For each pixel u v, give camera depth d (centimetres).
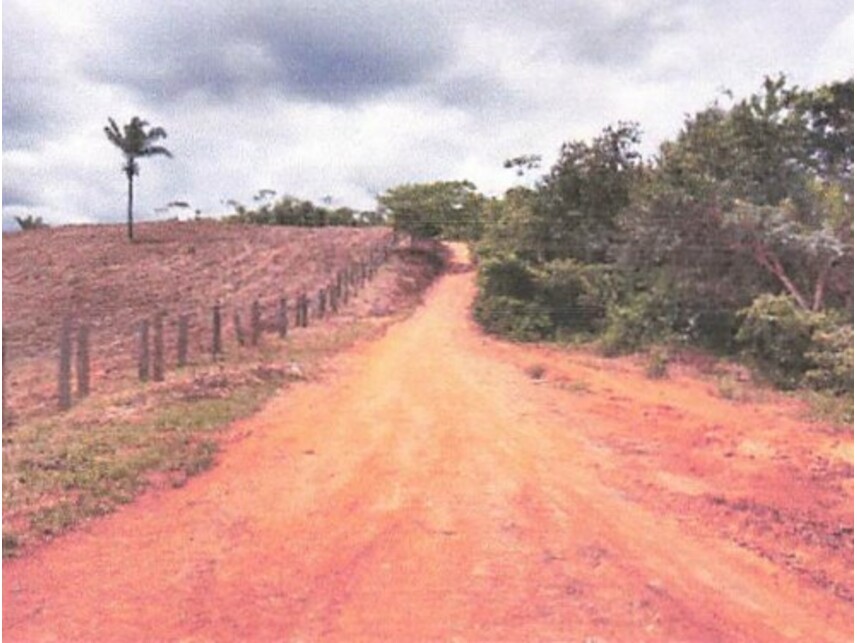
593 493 816
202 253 5181
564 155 3073
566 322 2642
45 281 4534
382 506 751
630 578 597
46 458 867
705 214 2053
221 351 1922
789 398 1467
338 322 2709
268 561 614
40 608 529
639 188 2641
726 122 2361
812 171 2391
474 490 808
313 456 942
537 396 1403
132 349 2298
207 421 1090
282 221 7256
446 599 549
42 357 2506
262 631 500
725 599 574
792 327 1633
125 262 4975
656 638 504
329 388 1446
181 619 516
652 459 972
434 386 1494
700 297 2070
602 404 1335
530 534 683
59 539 655
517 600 550
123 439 963
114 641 485
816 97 2302
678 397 1437
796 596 591
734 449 1037
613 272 2644
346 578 583
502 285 2770
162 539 660
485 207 4550
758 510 788
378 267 4278
